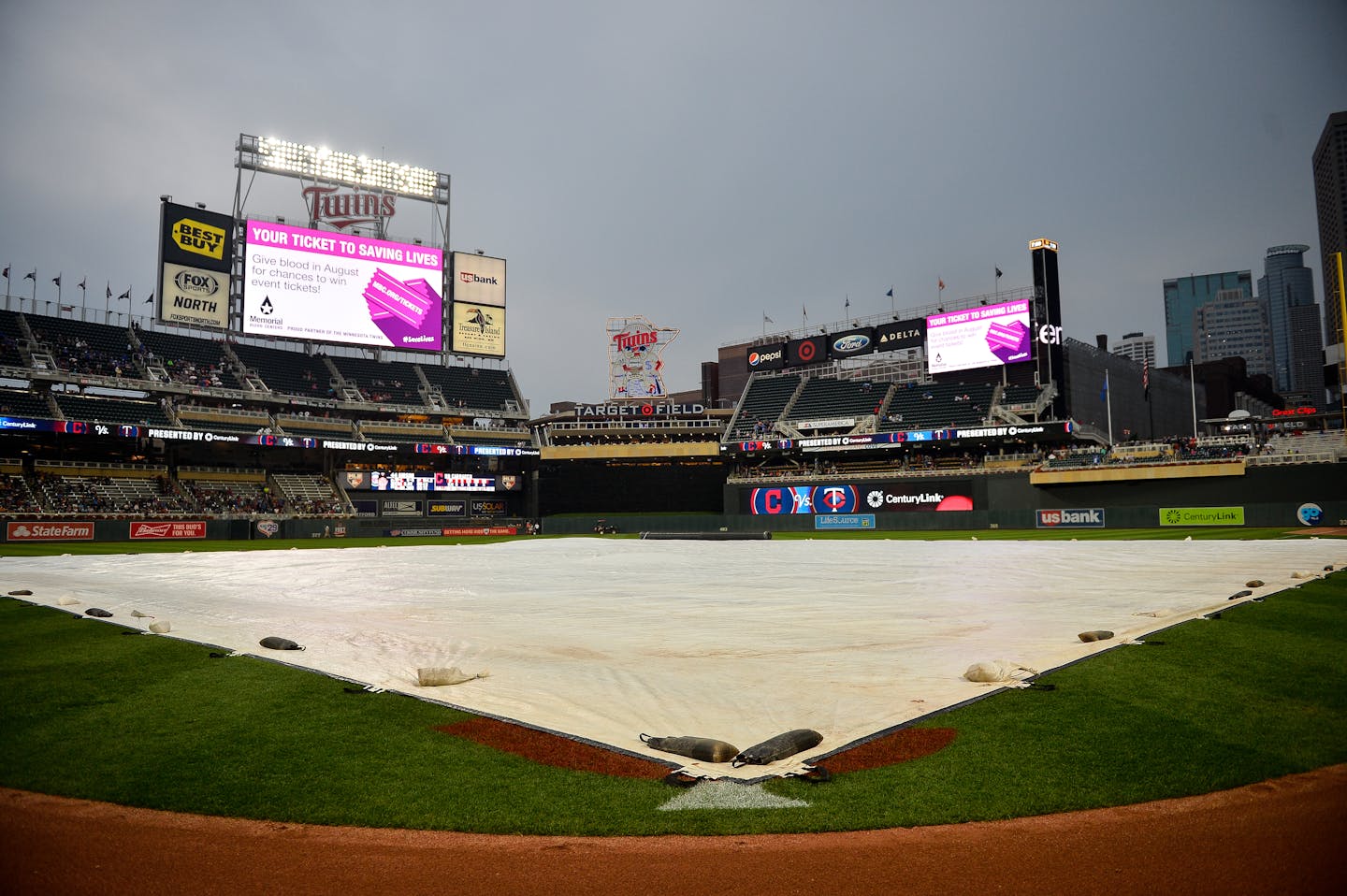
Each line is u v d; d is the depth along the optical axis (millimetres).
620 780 6512
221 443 69375
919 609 15992
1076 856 5141
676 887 4809
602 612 16312
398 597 19672
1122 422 85500
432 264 77875
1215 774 6453
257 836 5586
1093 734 7406
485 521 73562
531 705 8625
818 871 5000
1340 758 6809
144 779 6566
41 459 61125
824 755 6965
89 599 19422
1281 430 70688
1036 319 72438
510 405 85062
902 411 77812
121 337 68562
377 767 6824
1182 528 52875
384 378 80812
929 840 5414
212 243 68750
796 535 64438
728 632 13344
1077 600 17109
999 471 65875
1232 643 11344
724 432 83312
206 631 13859
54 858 5227
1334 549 30891
